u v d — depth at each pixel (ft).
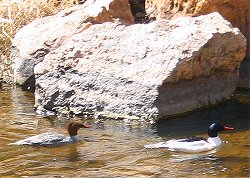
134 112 54.75
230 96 59.16
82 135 51.57
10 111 58.85
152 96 54.24
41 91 59.16
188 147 47.14
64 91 58.13
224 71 58.39
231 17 65.98
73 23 67.26
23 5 77.66
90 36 60.70
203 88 57.06
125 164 44.98
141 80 55.26
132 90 55.36
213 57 57.00
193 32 57.31
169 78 54.39
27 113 58.29
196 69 56.18
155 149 47.70
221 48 57.31
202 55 56.29
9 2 78.74
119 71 56.80
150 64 56.03
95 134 51.88
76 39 60.95
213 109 57.21
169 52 56.08
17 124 54.90
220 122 53.93
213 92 57.77
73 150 48.16
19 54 68.49
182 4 67.41
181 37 57.16
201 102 56.90
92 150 48.08
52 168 44.50
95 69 57.77
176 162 45.06
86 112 56.80
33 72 66.08
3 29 74.79
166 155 46.42
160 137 50.72
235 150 47.16
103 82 56.95
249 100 59.52
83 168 44.42
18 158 46.50
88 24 66.69
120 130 52.80
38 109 58.95
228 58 57.93
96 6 69.10
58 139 49.52
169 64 55.06
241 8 65.62
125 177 42.50
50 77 59.36
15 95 64.34
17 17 76.48
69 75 58.65
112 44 59.21
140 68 56.13
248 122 53.78
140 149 47.93
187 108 55.98
